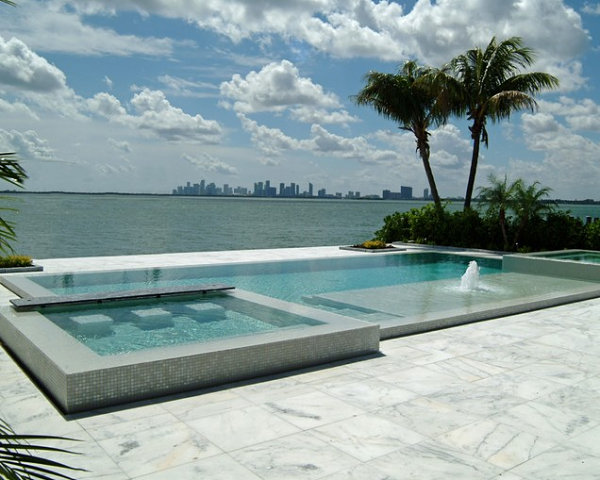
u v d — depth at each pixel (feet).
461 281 34.47
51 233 108.47
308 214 247.70
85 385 13.11
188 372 14.60
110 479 9.98
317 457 10.98
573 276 37.24
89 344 18.42
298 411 13.32
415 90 62.23
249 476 10.18
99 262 41.11
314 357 17.08
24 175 5.34
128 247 86.17
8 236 5.55
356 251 53.47
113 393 13.50
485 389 15.16
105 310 22.62
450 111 61.26
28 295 26.25
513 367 17.22
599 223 52.01
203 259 44.45
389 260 48.29
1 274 33.60
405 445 11.61
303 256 48.24
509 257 41.47
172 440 11.62
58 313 21.89
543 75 58.34
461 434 12.22
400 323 21.30
